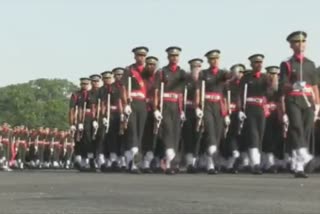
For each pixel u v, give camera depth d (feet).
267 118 95.71
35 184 55.31
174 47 85.81
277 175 77.41
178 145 87.10
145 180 61.67
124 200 39.45
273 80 95.86
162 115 85.40
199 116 87.45
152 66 87.20
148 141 88.43
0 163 166.40
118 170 105.50
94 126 109.09
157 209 34.37
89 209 34.76
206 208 34.58
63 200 39.86
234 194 43.24
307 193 43.86
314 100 66.64
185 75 86.79
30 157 201.98
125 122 87.30
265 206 35.53
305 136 66.49
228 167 95.35
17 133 195.00
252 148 87.86
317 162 91.97
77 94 113.80
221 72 88.53
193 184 54.29
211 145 87.20
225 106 89.61
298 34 66.18
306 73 66.13
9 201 39.42
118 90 104.99
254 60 88.17
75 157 115.03
